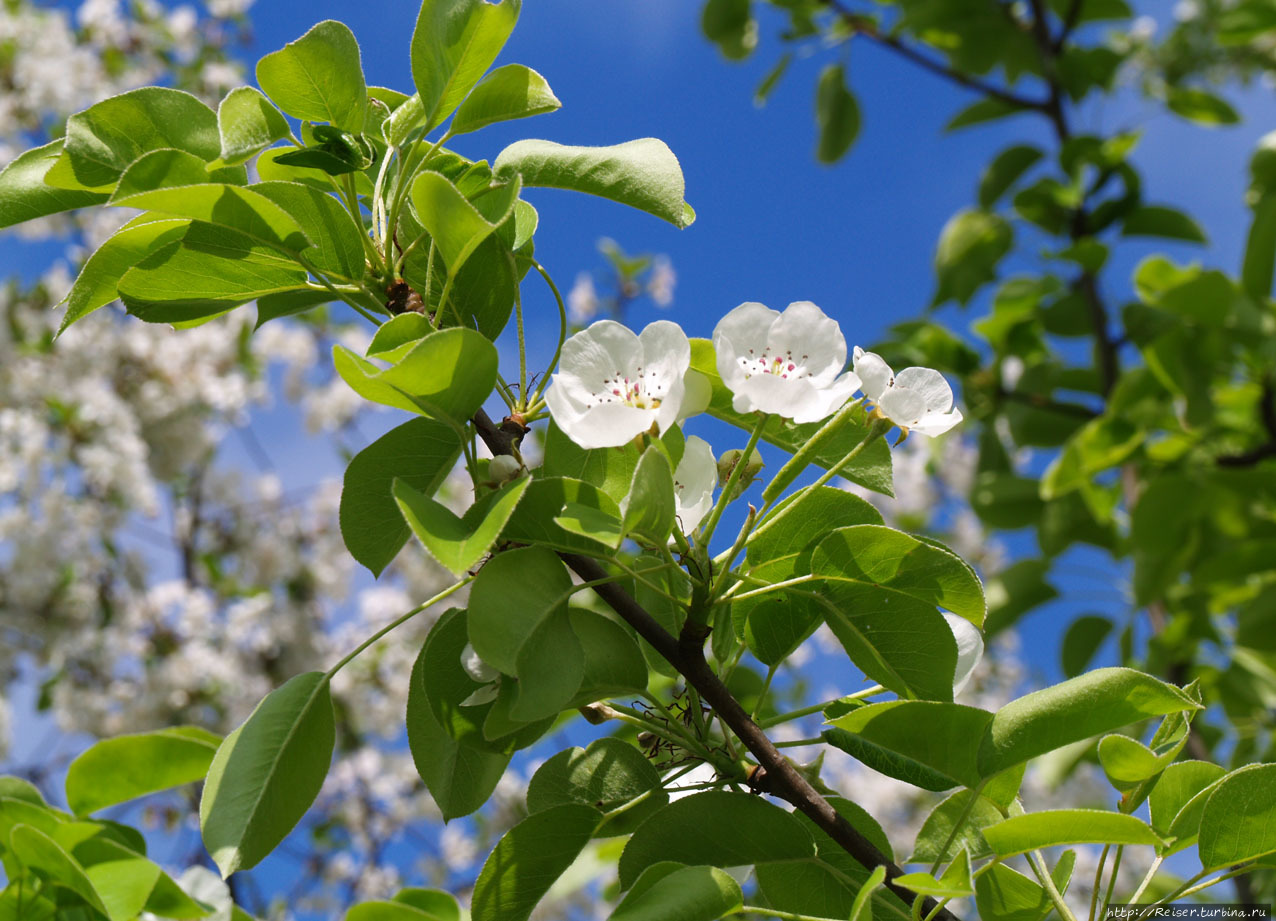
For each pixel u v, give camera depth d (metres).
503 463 0.45
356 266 0.49
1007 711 0.44
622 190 0.48
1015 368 1.34
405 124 0.49
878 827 0.48
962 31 1.38
